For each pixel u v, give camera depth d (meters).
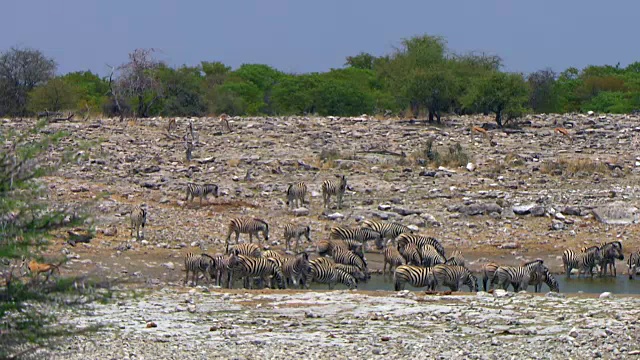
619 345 53.62
